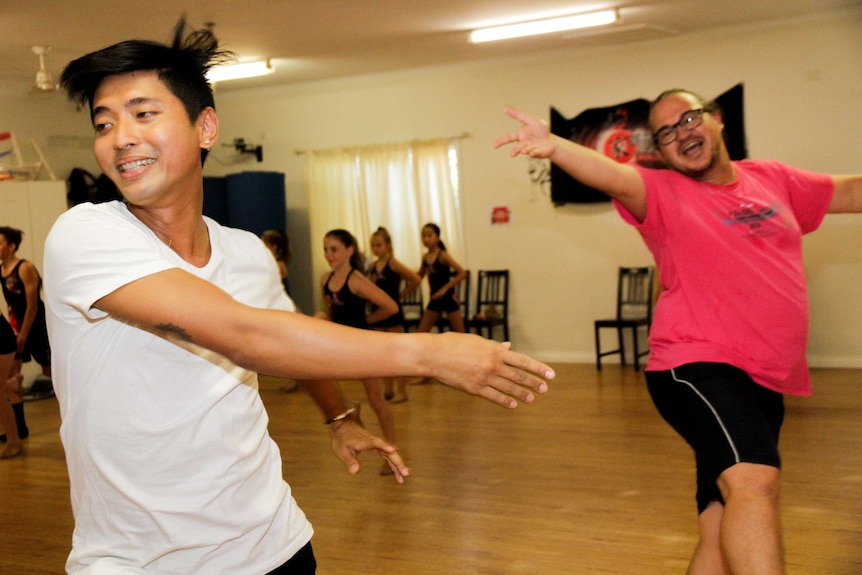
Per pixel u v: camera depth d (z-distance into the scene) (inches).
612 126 317.4
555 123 327.9
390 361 38.2
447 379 38.6
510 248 340.2
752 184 84.4
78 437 46.7
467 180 345.7
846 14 282.0
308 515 149.9
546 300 335.9
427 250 353.4
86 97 47.3
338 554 129.6
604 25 283.4
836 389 248.1
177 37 47.9
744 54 297.3
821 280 291.9
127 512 47.0
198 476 47.5
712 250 80.4
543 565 121.4
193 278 40.4
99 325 44.9
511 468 175.8
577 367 317.7
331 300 192.2
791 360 80.8
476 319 327.6
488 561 124.1
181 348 46.0
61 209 335.6
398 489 164.4
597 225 325.4
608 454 183.8
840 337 290.7
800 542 125.0
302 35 281.0
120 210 48.9
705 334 80.0
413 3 246.5
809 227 90.0
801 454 175.6
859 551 120.3
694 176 83.9
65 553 138.0
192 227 50.2
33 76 344.2
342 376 38.6
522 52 327.6
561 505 148.9
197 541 47.7
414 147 351.9
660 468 170.1
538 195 334.0
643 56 312.0
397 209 358.9
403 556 127.7
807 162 291.6
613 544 128.3
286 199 382.3
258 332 38.2
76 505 49.0
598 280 326.6
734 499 69.9
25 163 347.9
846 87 284.8
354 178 365.7
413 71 351.6
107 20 252.4
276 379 324.5
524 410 238.7
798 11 282.0
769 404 84.0
